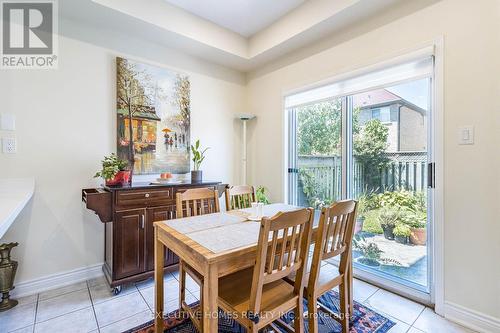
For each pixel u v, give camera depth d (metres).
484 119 1.65
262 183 3.46
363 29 2.30
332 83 2.56
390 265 2.29
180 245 1.38
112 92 2.53
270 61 3.27
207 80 3.27
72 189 2.32
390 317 1.83
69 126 2.30
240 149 3.65
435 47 1.86
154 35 2.61
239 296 1.35
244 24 2.88
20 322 1.75
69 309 1.92
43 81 2.18
